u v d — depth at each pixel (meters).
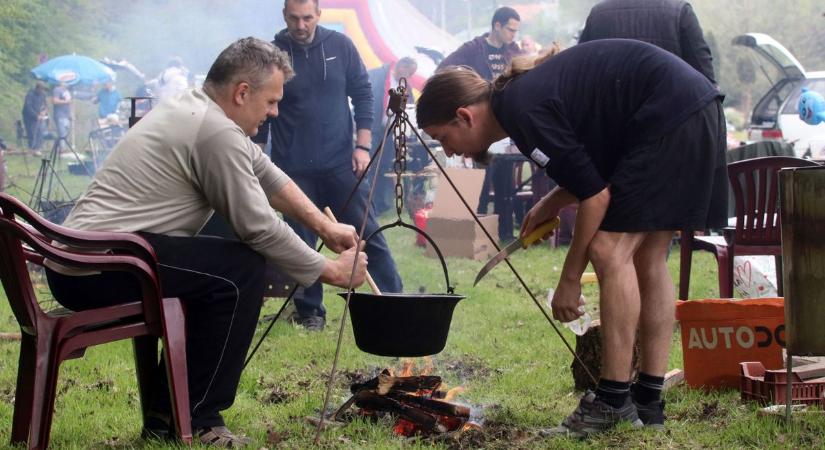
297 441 3.34
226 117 3.22
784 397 3.64
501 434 3.44
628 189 3.23
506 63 9.73
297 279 3.34
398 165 3.54
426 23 21.42
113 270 2.97
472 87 3.37
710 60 5.39
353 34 19.81
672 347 4.92
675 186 3.25
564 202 3.64
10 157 20.08
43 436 2.91
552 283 7.39
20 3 26.25
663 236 3.50
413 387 3.55
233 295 3.23
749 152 8.59
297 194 3.59
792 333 3.32
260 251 3.27
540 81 3.25
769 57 14.21
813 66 36.66
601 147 3.31
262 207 3.22
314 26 5.93
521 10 38.28
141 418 3.72
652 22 5.36
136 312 3.09
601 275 3.34
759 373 3.87
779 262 5.57
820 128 12.91
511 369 4.61
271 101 3.32
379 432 3.37
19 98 26.08
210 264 3.19
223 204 3.19
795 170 3.27
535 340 5.29
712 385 4.07
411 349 3.27
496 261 3.75
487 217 8.95
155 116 3.24
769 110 14.23
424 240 9.22
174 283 3.15
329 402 3.90
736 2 38.09
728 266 5.48
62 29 27.64
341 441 3.31
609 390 3.39
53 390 2.91
